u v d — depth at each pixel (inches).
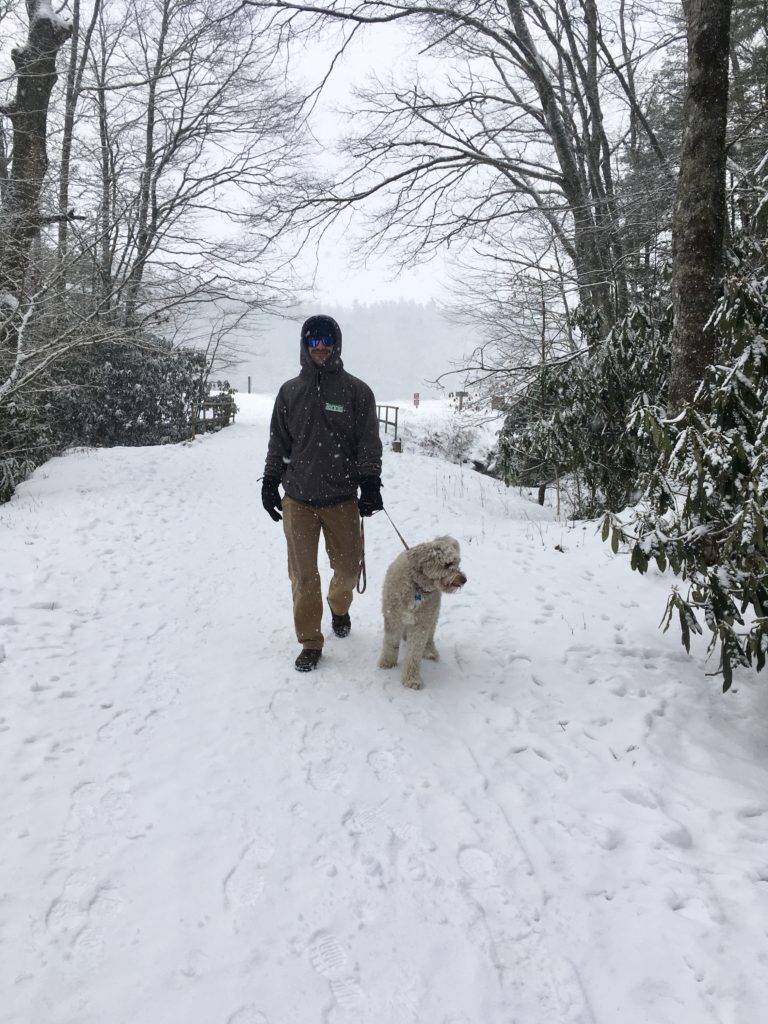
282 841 104.3
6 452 413.7
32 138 495.8
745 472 138.7
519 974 83.0
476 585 226.4
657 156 483.5
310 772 122.5
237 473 453.1
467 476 488.7
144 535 293.6
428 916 91.1
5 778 116.6
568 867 101.3
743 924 91.3
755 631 135.0
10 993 76.9
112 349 595.2
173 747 129.4
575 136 519.5
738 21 441.4
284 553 279.0
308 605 160.2
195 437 662.5
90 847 101.6
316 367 156.1
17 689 148.1
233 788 117.0
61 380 508.4
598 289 442.9
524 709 146.9
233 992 78.7
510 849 104.2
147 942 85.2
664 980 82.8
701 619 186.4
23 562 239.6
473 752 130.5
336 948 85.5
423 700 149.9
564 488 452.4
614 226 428.1
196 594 223.6
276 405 164.9
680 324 220.8
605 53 490.6
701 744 136.5
